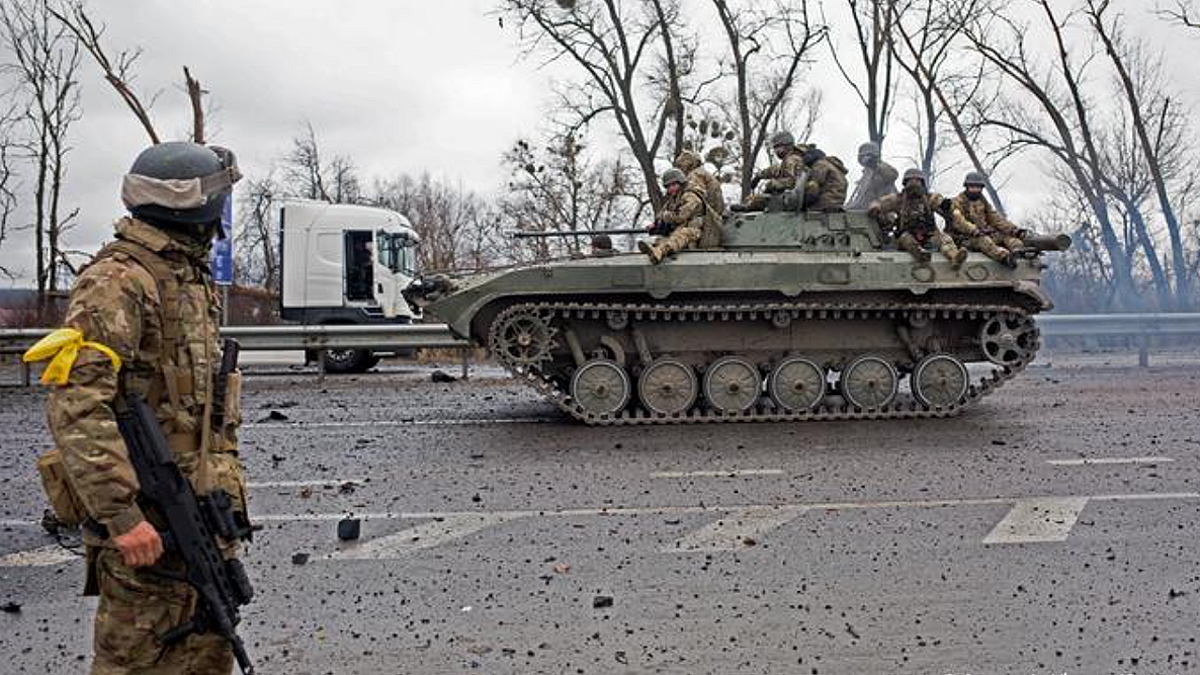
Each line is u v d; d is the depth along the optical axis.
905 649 5.29
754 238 12.86
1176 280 26.97
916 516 7.77
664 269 12.16
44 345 3.38
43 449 10.98
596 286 12.18
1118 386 15.39
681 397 12.42
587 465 9.78
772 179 13.39
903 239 12.64
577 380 12.38
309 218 24.67
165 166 3.68
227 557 3.74
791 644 5.37
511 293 12.23
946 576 6.41
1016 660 5.14
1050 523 7.54
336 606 6.02
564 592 6.21
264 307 37.12
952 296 12.76
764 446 10.66
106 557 3.61
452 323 12.29
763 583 6.32
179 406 3.68
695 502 8.28
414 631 5.62
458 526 7.66
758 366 12.84
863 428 11.76
